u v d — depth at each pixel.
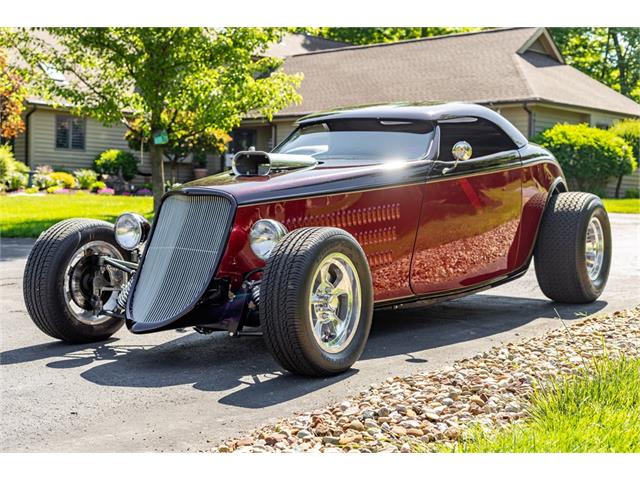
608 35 32.12
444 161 5.22
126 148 27.81
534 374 3.96
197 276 4.26
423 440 3.08
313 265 3.95
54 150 26.17
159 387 3.98
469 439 3.02
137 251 5.11
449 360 4.47
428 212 5.09
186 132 15.74
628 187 24.00
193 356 4.68
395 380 3.99
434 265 5.21
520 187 5.84
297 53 31.22
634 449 2.91
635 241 11.62
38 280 4.82
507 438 2.92
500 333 5.24
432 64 25.45
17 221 14.50
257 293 4.20
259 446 3.05
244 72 14.88
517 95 22.08
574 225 6.02
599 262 6.38
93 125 26.94
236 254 4.27
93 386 4.00
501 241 5.73
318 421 3.33
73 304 5.05
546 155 6.25
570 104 22.55
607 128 25.09
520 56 24.73
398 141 5.28
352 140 5.39
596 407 3.21
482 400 3.57
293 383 4.03
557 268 6.07
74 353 4.78
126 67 14.80
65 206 17.83
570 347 4.59
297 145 5.54
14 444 3.15
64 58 14.95
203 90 14.53
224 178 4.71
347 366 4.17
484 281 5.67
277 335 3.93
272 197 4.36
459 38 26.61
